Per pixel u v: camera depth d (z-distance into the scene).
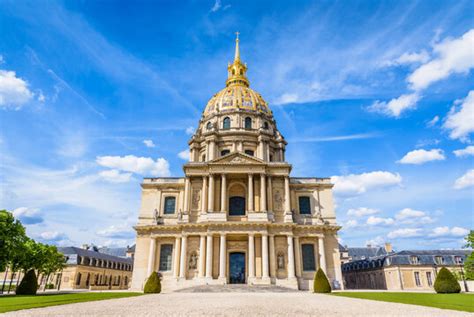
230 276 59.78
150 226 62.31
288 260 58.72
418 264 76.12
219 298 31.69
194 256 60.03
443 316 16.78
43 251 62.25
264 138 78.94
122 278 101.88
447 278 39.84
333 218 64.94
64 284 78.62
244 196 68.69
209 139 78.31
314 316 16.88
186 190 64.56
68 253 82.06
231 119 82.81
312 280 59.09
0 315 16.27
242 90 90.25
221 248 57.88
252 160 65.31
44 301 25.64
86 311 18.53
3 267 43.59
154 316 16.69
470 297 30.23
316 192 67.00
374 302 25.91
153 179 68.62
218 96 90.69
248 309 20.36
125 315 16.91
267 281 55.59
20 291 38.06
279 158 81.56
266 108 90.06
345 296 34.72
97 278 88.38
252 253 57.50
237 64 100.94
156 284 43.88
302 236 61.75
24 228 45.91
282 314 17.70
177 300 28.67
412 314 17.70
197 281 56.09
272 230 60.09
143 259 61.78
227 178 67.25
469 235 54.19
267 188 64.69
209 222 58.94
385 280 79.50
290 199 66.44
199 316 16.83
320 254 60.59
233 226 59.06
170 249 62.25
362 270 91.81
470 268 55.88
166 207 66.38
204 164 65.38
